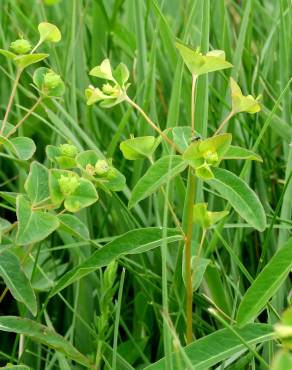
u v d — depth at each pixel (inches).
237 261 12.3
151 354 13.8
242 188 10.0
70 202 10.3
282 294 12.3
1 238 11.2
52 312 14.1
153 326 13.8
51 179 10.2
